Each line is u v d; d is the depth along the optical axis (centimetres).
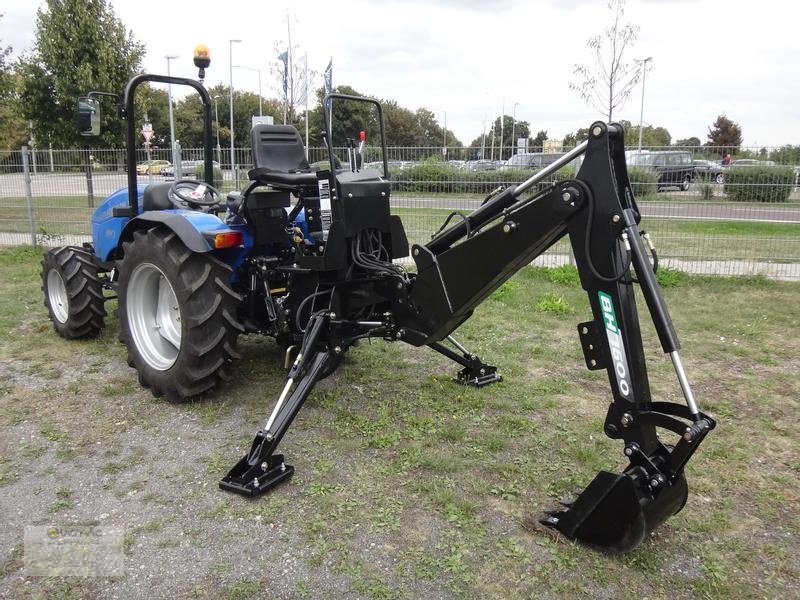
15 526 279
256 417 389
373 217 369
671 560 264
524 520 287
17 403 406
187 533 275
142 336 423
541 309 656
